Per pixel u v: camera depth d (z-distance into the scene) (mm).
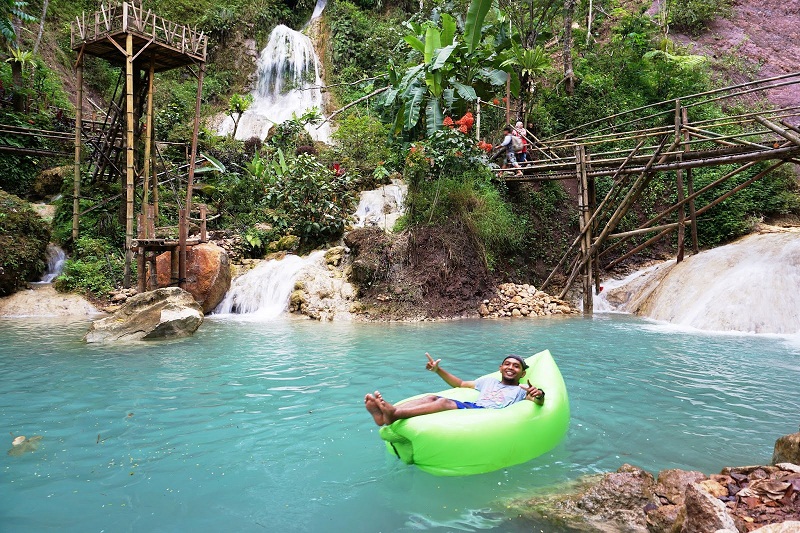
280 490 3041
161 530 2584
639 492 2803
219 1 27531
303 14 28984
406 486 3102
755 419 4332
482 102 14000
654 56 19250
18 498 2914
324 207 12859
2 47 20031
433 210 11547
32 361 6352
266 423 4199
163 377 5629
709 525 2125
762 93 19156
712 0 22766
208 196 14750
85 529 2586
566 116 17641
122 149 12336
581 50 20828
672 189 14391
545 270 13250
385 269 10820
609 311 11836
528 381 4086
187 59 11500
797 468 2703
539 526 2633
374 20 27688
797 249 9773
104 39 10617
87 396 4902
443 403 3590
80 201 13047
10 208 11602
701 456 3553
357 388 5230
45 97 18453
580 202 11523
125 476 3215
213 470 3314
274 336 8258
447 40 13969
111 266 11633
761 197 14000
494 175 12734
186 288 10461
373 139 16516
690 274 10742
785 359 6656
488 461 3305
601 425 4176
